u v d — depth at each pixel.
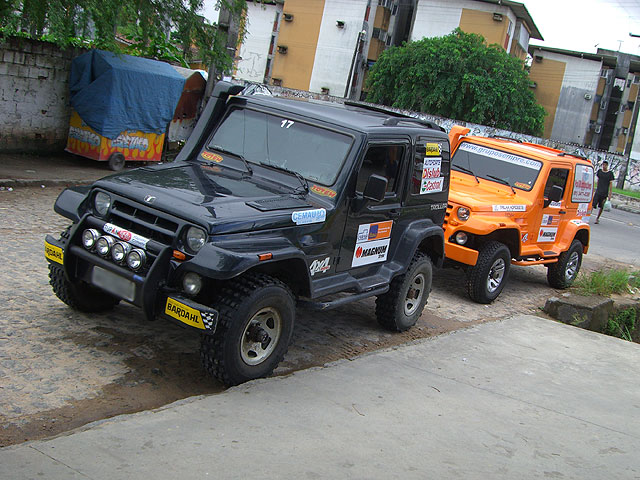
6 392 3.98
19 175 11.41
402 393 4.81
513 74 42.44
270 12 60.72
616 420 4.96
